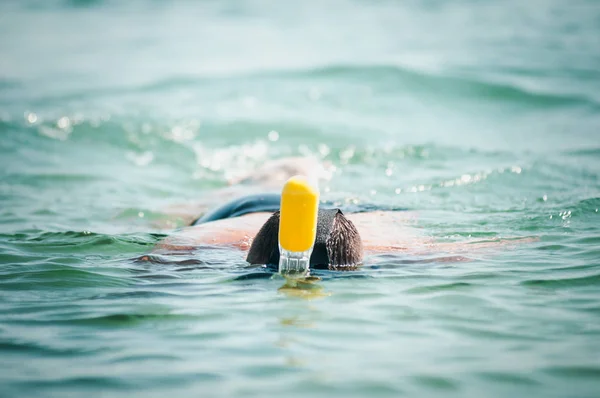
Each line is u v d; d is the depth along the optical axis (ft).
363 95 80.69
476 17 129.39
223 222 36.37
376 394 18.28
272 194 40.63
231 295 26.22
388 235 34.47
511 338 21.88
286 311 24.43
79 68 100.99
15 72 99.66
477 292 26.25
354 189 47.14
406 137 64.18
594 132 63.16
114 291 26.96
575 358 20.26
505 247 32.58
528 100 76.74
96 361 20.48
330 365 20.04
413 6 146.51
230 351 21.07
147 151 63.36
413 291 26.43
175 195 50.80
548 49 99.81
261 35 122.52
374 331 22.57
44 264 30.50
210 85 87.15
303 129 68.03
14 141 63.98
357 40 113.60
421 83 84.07
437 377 19.20
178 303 25.40
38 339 22.18
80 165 58.49
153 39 122.83
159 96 82.58
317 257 28.89
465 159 55.21
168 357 20.68
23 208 45.27
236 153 62.64
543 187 45.32
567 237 34.01
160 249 32.81
